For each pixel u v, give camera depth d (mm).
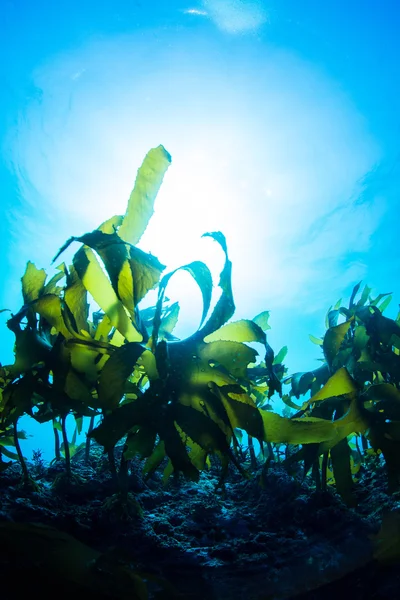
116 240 1659
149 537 1667
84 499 1949
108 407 1602
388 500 1963
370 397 1939
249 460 2922
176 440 1567
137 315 1806
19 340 1989
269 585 1479
